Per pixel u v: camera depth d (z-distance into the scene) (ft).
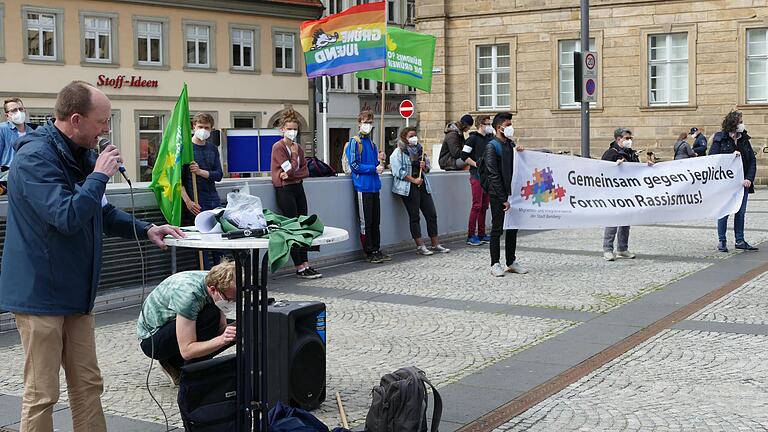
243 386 18.75
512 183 44.37
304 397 22.68
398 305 36.27
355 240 48.96
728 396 23.43
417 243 51.34
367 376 25.96
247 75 159.84
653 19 117.19
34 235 16.57
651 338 30.07
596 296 37.65
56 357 17.02
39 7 135.54
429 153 132.05
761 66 112.37
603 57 120.67
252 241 17.46
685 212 48.80
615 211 47.32
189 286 21.34
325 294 38.86
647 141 118.62
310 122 169.99
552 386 24.61
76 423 17.72
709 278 41.47
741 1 112.06
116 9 143.23
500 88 128.77
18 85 133.90
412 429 18.44
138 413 22.90
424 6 131.23
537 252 51.49
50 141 16.63
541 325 32.27
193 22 151.94
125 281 36.63
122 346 29.99
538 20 124.57
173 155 36.52
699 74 115.03
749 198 90.89
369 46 51.13
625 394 23.75
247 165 50.67
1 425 21.93
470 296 38.04
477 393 24.04
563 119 123.95
